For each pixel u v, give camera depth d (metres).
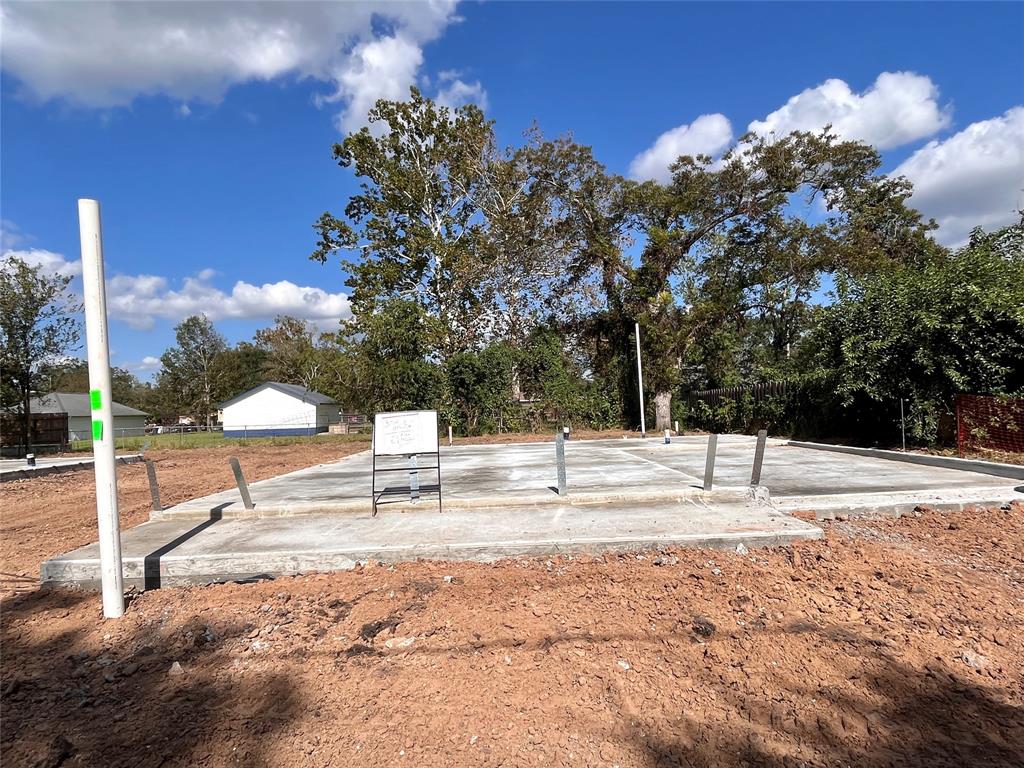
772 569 5.06
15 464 19.91
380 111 27.38
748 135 23.70
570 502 7.46
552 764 2.80
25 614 4.90
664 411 24.23
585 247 25.88
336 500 8.10
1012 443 10.15
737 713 3.14
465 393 23.88
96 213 4.56
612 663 3.64
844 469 10.23
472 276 26.95
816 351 15.74
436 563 5.52
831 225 26.03
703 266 29.02
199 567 5.49
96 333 4.63
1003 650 3.73
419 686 3.48
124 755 2.97
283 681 3.62
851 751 2.84
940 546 5.84
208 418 70.88
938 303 11.77
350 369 24.73
